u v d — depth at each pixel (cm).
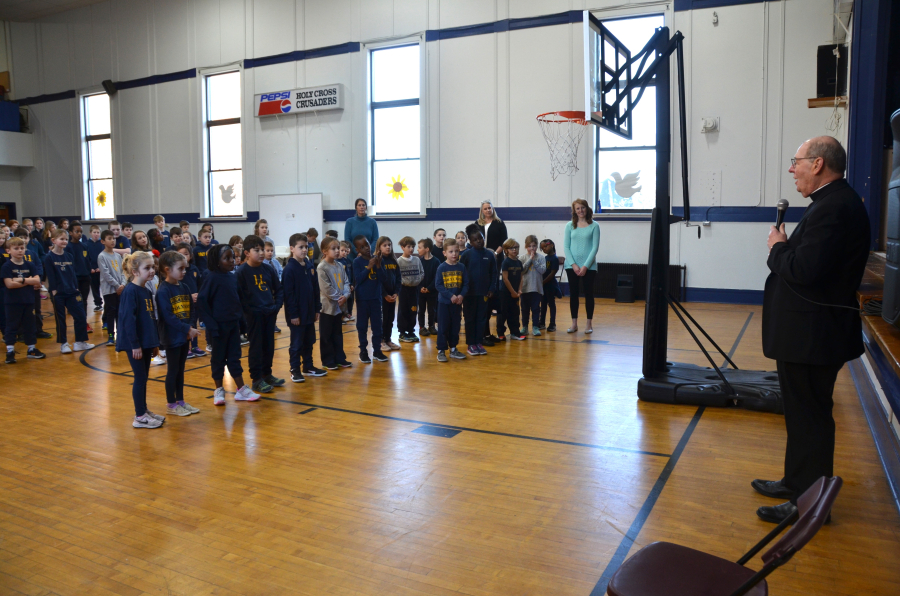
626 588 146
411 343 669
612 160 966
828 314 235
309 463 330
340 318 552
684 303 910
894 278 215
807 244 228
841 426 374
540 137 999
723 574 151
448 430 381
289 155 1224
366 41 1121
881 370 286
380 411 423
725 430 372
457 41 1047
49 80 1533
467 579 216
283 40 1206
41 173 1583
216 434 380
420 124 1088
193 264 640
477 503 278
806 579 212
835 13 737
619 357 578
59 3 1437
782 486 278
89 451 353
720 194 895
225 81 1295
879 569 218
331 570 223
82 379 529
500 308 672
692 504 273
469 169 1056
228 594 209
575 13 957
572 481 301
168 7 1331
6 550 242
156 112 1376
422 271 668
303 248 500
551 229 1008
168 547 242
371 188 1152
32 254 718
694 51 889
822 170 234
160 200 1393
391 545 241
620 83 552
